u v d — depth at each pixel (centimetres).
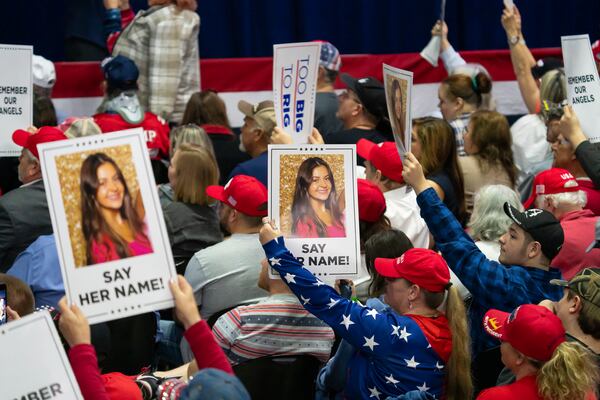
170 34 1209
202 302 736
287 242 595
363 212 709
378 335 579
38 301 755
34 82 1108
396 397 580
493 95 1348
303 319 620
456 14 1548
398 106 646
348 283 695
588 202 821
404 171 661
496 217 774
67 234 465
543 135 1110
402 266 597
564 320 566
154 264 472
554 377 509
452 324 589
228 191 730
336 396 631
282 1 1472
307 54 748
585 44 803
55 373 437
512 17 1169
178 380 570
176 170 852
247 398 412
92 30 1355
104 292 468
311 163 600
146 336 761
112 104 1103
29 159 852
